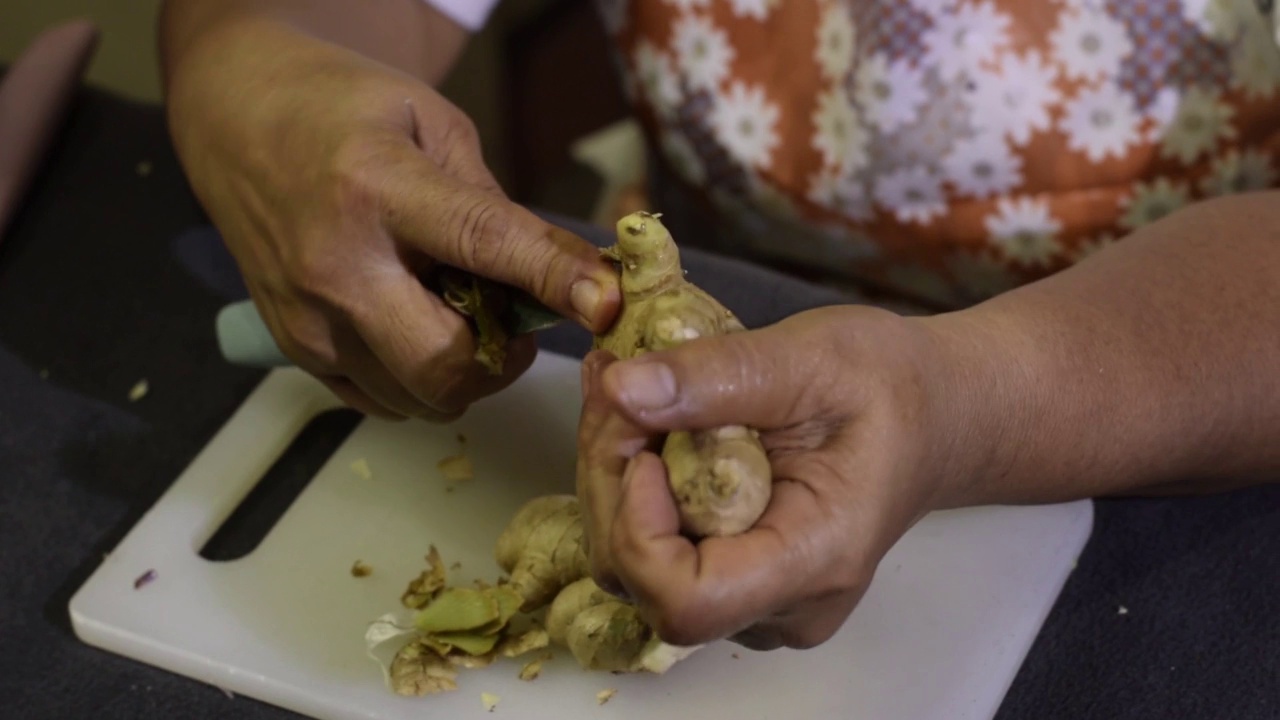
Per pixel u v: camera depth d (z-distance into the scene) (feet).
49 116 3.05
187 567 2.40
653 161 3.34
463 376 2.24
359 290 2.23
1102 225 2.74
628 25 2.99
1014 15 2.64
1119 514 2.40
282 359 2.51
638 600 1.88
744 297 2.65
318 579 2.37
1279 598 2.29
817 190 2.92
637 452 1.92
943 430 2.00
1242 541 2.36
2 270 2.90
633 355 1.97
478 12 2.86
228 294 2.82
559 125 5.07
